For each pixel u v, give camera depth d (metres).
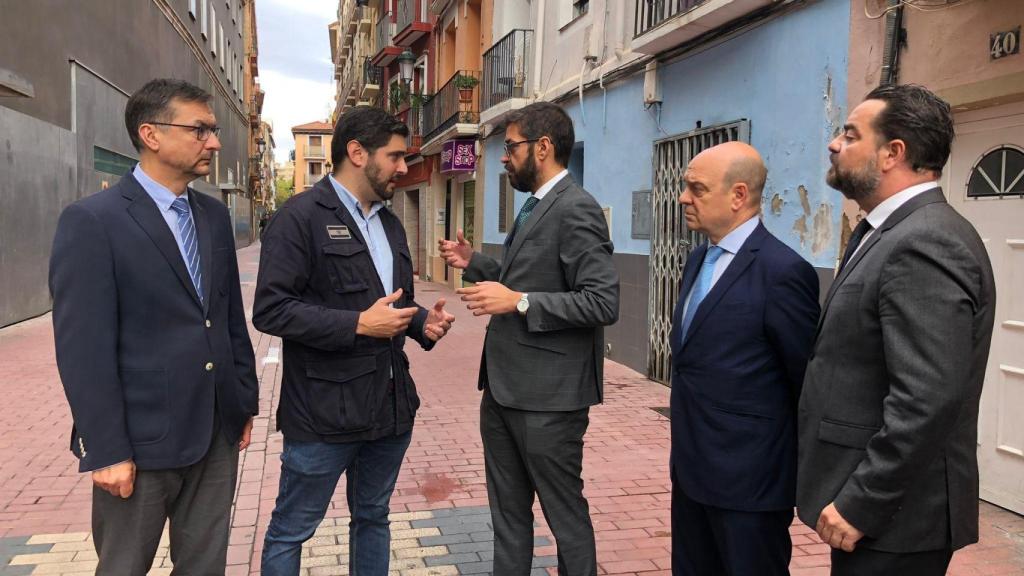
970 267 1.81
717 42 6.54
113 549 2.34
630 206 8.28
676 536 2.68
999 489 4.12
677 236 7.22
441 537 3.91
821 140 5.25
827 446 2.02
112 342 2.21
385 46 26.06
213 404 2.44
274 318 2.50
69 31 12.62
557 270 2.78
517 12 13.20
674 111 7.32
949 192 4.31
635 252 8.20
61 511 4.20
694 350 2.46
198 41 24.91
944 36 4.16
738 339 2.37
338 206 2.67
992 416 4.15
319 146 98.50
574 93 9.70
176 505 2.55
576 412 2.80
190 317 2.38
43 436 5.57
